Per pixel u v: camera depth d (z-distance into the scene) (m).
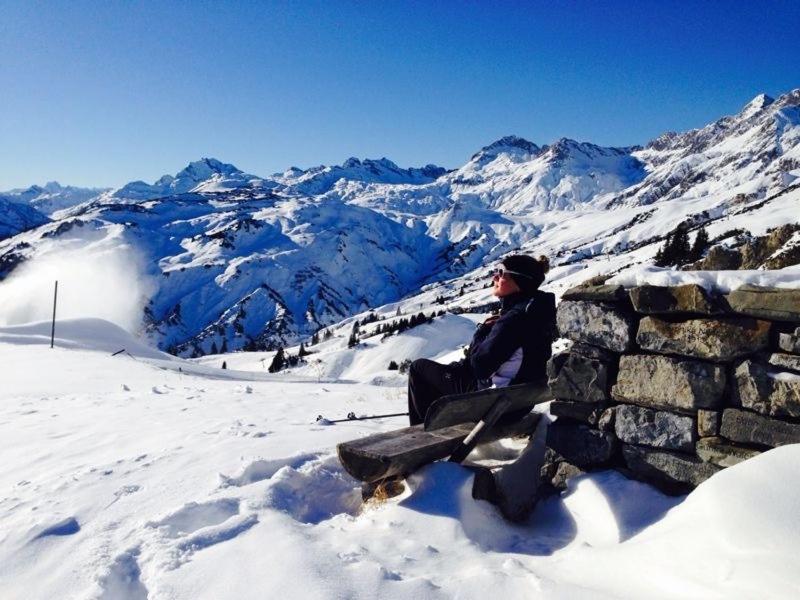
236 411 7.86
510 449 4.99
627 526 3.35
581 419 4.03
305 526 3.39
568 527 3.60
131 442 5.75
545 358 4.48
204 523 3.43
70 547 3.20
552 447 4.11
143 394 11.05
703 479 3.43
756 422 3.31
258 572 2.77
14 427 7.18
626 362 3.81
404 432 4.19
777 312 3.26
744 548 2.54
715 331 3.45
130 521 3.50
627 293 3.83
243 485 4.05
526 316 4.33
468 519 3.45
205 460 4.63
